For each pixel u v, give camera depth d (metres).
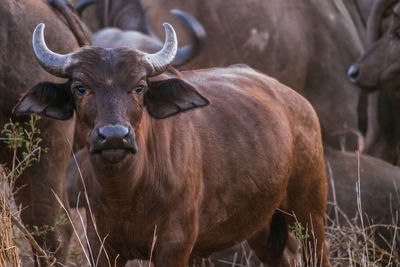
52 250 21.69
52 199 21.59
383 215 26.64
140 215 17.67
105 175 16.53
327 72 38.62
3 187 20.77
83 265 24.97
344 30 39.41
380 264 24.58
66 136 21.75
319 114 38.19
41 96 17.09
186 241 18.06
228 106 20.23
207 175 18.91
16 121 20.66
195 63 37.59
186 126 18.62
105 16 41.53
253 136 20.11
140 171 17.12
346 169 28.06
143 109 17.23
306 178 22.16
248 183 19.75
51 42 21.30
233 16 38.28
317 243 22.52
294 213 22.09
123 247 18.30
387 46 35.53
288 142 21.12
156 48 34.22
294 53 38.34
